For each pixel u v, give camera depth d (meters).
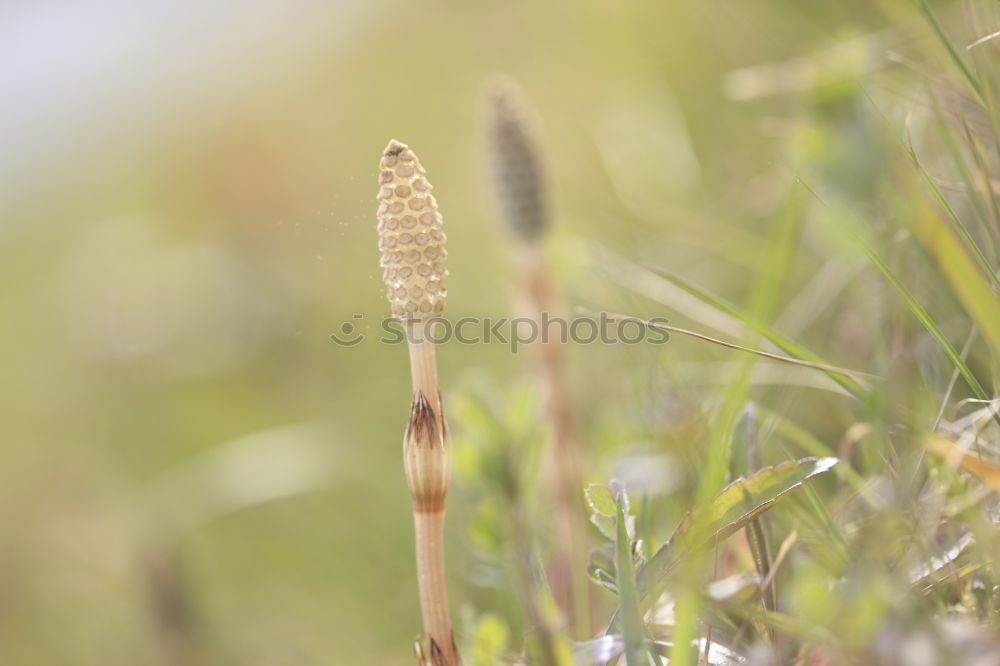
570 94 1.54
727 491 0.66
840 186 0.75
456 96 1.76
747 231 0.94
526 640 0.67
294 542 0.99
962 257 0.66
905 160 0.73
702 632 0.67
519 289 0.79
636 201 1.12
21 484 1.37
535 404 0.76
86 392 1.56
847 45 0.81
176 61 3.46
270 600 0.94
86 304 1.68
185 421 1.33
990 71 0.72
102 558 1.11
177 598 0.92
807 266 0.84
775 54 1.04
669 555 0.66
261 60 2.89
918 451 0.68
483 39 1.87
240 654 0.88
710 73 1.17
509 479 0.75
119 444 1.38
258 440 1.09
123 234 1.94
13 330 2.03
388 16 2.21
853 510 0.70
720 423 0.70
